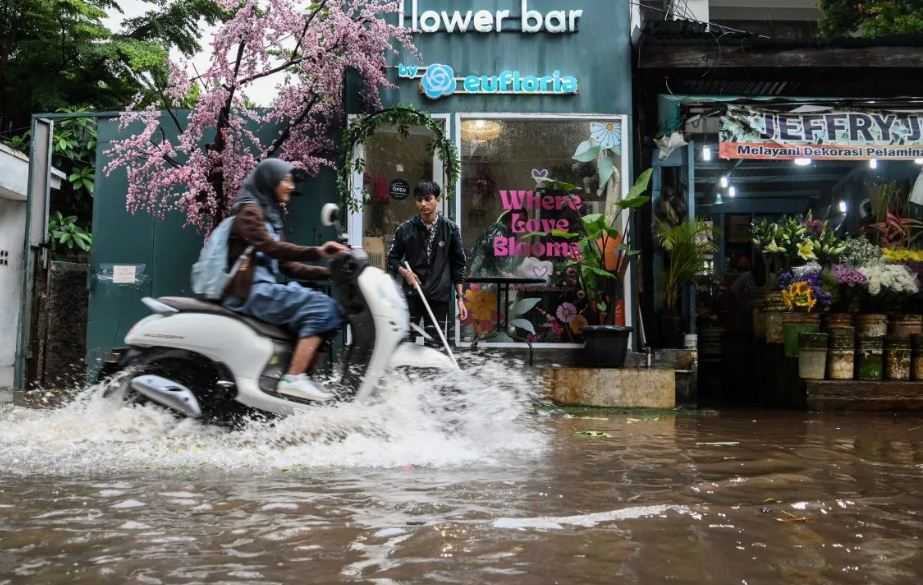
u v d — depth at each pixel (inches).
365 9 267.1
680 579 61.9
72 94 502.6
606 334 232.5
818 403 233.1
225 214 270.1
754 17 568.1
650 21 262.8
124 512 83.0
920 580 62.3
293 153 273.9
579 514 83.5
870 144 251.8
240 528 76.2
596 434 165.6
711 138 284.2
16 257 392.5
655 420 200.7
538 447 141.0
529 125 279.1
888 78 287.6
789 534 76.7
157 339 138.7
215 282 141.0
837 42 266.1
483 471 111.8
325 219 141.9
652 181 296.0
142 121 286.8
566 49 278.7
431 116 271.0
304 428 132.6
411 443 134.0
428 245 202.2
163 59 490.0
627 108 277.3
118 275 286.7
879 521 83.0
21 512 83.0
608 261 273.4
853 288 247.0
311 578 60.9
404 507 86.1
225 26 259.6
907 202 275.0
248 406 135.4
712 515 84.0
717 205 362.3
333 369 144.5
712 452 138.8
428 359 139.3
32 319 296.2
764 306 274.5
